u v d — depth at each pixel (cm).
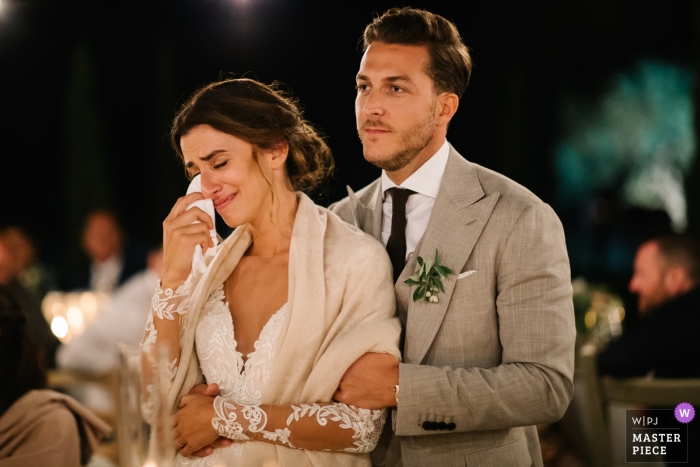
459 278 202
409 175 217
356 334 193
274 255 209
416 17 214
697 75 649
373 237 222
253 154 200
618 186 1220
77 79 1170
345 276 200
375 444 196
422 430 192
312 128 222
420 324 201
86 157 1170
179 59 1161
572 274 1135
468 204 208
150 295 456
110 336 428
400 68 208
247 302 207
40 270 621
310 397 192
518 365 193
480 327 202
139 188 1197
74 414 238
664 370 274
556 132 1240
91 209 1166
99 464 277
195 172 206
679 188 1178
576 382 297
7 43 1170
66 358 420
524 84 1212
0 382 234
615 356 275
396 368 193
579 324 422
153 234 1181
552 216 205
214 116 195
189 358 205
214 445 197
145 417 151
